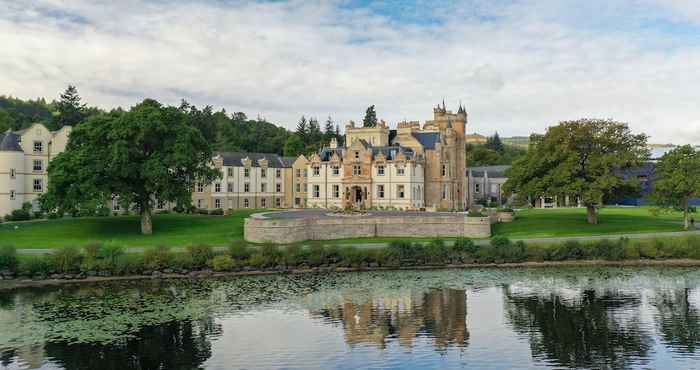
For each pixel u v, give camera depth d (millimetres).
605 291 59438
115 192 86312
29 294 57938
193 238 82688
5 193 104188
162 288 60500
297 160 147000
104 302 54719
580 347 42812
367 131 133125
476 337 45125
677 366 39125
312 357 40781
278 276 66812
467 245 74312
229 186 137625
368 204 123938
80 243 77625
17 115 199750
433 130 136125
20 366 38750
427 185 128750
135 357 40500
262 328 46969
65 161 84812
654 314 51094
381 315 50844
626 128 93688
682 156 88688
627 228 89125
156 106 96125
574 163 90312
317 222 85500
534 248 74625
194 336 44875
